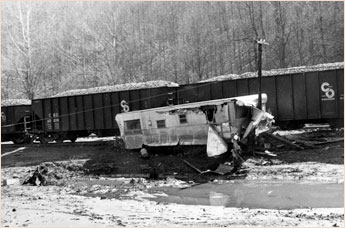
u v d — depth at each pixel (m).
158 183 19.47
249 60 55.66
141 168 22.48
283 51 52.28
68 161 24.58
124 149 25.95
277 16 56.66
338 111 24.72
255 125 21.25
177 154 23.62
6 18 71.06
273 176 18.33
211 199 15.66
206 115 22.25
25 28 70.31
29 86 64.56
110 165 23.31
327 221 10.79
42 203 14.95
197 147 23.22
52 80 73.25
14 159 27.08
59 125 31.88
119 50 69.31
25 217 11.79
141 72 65.94
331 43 50.75
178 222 11.04
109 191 18.33
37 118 33.50
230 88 27.50
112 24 71.50
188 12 71.50
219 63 59.78
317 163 19.58
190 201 15.52
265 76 26.50
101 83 67.00
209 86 28.14
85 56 72.44
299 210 12.97
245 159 21.30
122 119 25.73
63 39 77.06
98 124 30.52
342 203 13.52
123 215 12.42
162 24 72.06
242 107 21.75
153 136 24.39
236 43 60.72
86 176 22.36
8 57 69.44
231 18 64.25
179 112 23.14
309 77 25.38
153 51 68.62
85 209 13.53
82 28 76.12
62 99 31.75
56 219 11.39
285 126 26.89
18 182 21.92
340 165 18.84
